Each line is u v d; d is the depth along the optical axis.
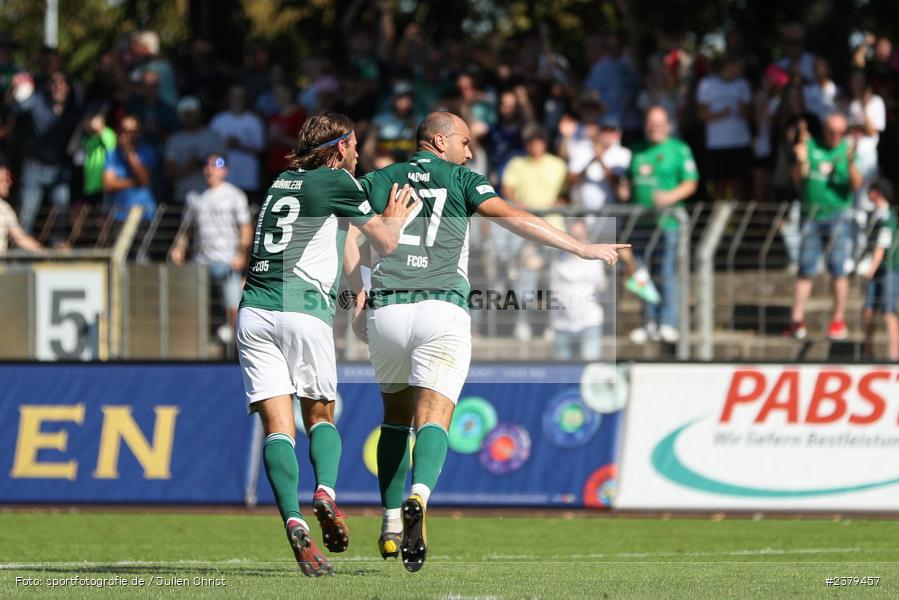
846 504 31.83
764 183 44.69
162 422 33.81
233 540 27.95
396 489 20.52
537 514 32.38
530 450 32.84
